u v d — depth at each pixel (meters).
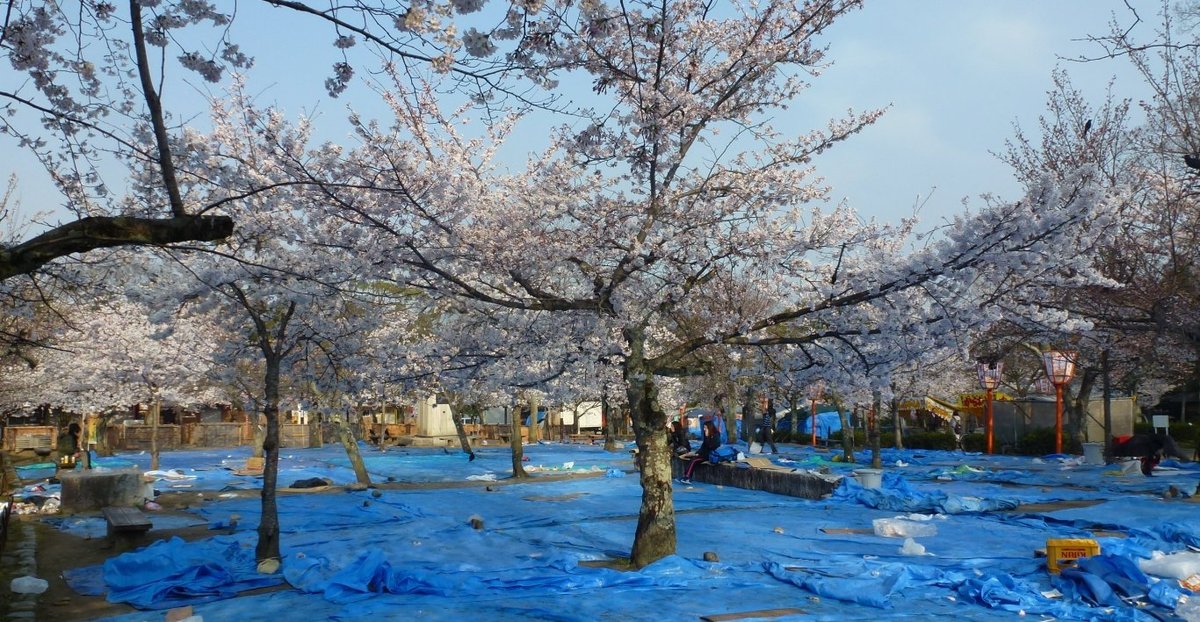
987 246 10.60
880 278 11.38
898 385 28.03
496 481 26.44
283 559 13.26
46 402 33.56
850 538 14.89
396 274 12.38
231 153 12.70
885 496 19.31
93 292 14.51
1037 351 34.25
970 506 18.50
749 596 10.92
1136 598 10.27
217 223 6.58
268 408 13.36
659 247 12.13
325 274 12.56
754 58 12.61
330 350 15.11
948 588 11.14
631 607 10.45
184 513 19.61
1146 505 17.89
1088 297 17.08
